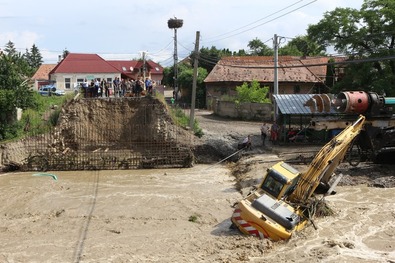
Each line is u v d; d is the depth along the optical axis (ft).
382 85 118.52
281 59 205.36
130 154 120.16
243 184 89.76
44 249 58.13
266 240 57.82
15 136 121.08
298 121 128.98
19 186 95.14
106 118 128.36
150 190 90.33
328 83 196.54
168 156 117.19
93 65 217.15
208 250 56.24
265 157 108.37
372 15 121.70
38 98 142.92
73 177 105.19
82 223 69.21
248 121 163.32
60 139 122.62
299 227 61.11
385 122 85.35
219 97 194.49
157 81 313.94
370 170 93.50
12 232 65.51
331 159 64.85
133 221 70.13
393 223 64.28
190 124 128.26
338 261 51.19
